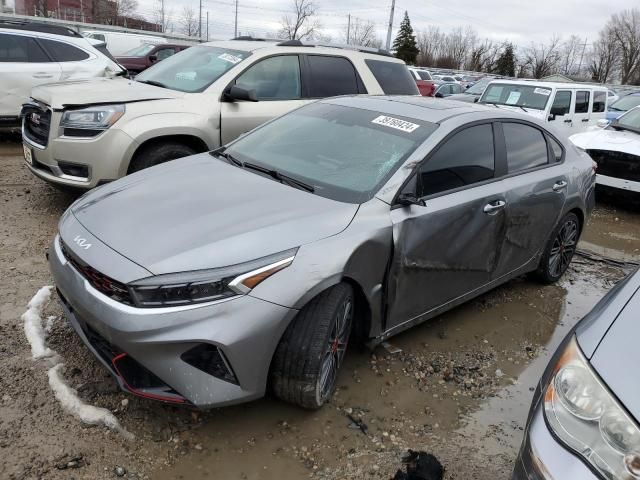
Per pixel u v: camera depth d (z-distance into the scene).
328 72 6.39
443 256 3.49
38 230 5.05
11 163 7.51
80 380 3.02
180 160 3.90
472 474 2.70
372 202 3.12
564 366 1.89
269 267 2.57
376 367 3.46
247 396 2.60
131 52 18.67
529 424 1.92
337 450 2.75
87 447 2.59
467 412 3.18
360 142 3.63
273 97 5.98
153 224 2.78
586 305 4.83
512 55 76.06
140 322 2.41
